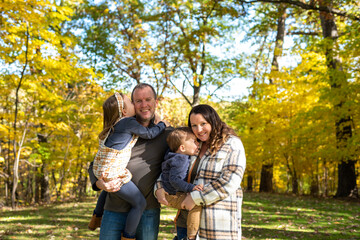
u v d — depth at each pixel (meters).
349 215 8.07
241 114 18.97
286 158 15.18
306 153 13.68
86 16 17.70
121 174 2.55
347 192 12.99
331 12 11.10
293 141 14.83
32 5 7.46
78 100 13.45
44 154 12.69
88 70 9.40
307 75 14.01
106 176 2.49
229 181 2.29
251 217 7.64
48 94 9.61
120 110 2.62
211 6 13.27
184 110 23.23
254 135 15.40
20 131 11.38
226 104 24.05
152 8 19.27
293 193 16.00
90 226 2.97
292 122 13.83
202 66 19.94
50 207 9.79
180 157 2.49
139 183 2.67
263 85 15.10
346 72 11.44
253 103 16.20
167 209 8.48
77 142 14.12
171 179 2.44
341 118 11.71
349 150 11.27
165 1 17.73
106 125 2.65
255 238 5.46
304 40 19.58
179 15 18.34
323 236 5.69
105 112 2.65
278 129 14.34
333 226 6.62
